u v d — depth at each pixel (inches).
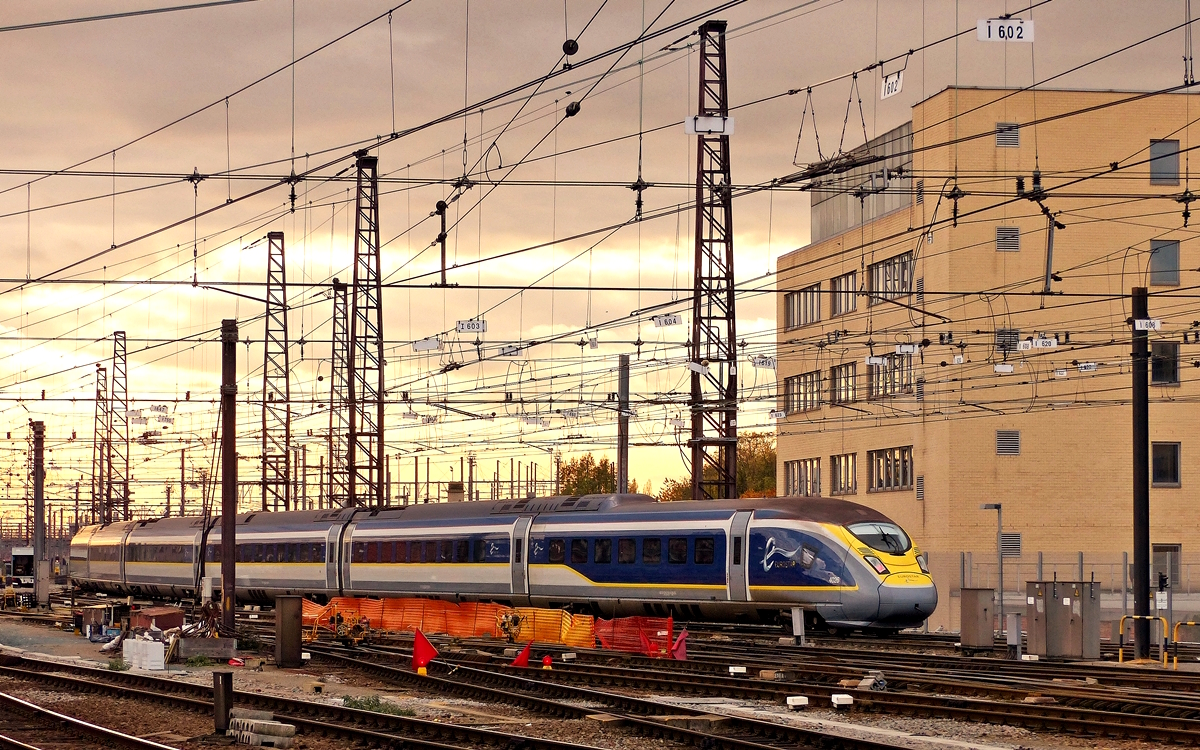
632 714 1196.5
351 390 2940.5
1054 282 3171.8
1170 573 3093.0
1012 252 3171.8
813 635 2052.2
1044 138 3179.1
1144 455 1716.3
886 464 3459.6
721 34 2293.3
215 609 1812.3
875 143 3553.2
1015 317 3159.5
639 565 2182.6
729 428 2347.4
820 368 3747.5
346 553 2770.7
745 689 1334.9
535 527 2365.9
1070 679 1438.2
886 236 3169.3
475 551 2461.9
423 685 1473.9
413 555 2600.9
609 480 7593.5
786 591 1994.3
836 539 1972.2
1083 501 3164.4
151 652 1675.7
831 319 3708.2
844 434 3631.9
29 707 1224.8
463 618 2177.7
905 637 2087.8
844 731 1089.4
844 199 3750.0
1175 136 3193.9
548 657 1584.6
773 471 6958.7
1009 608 2797.7
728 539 2066.9
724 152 2347.4
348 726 1118.4
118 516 5369.1
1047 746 1030.4
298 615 1716.3
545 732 1106.7
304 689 1453.0
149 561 3548.2
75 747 1045.2
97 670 1588.3
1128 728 1055.0
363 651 1838.1
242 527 3134.8
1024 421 3176.7
